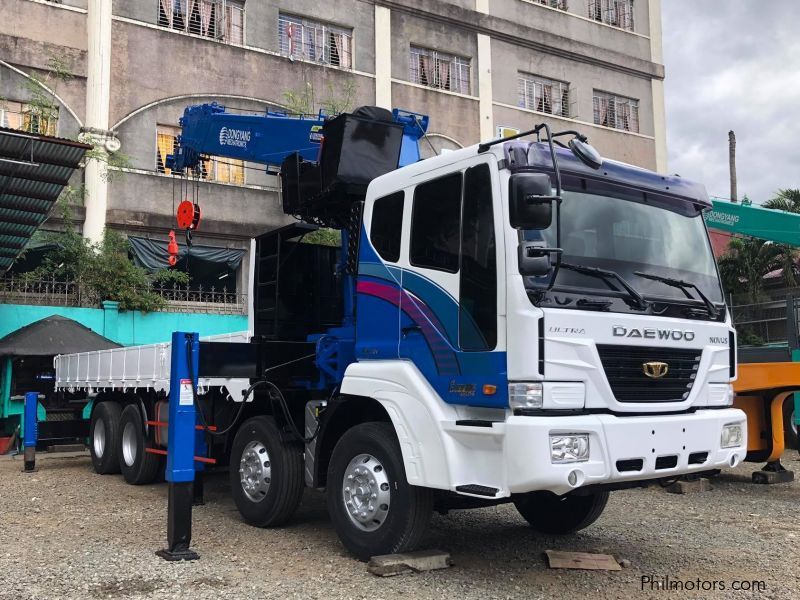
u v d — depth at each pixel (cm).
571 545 652
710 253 609
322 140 724
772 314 1916
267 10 2109
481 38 2488
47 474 1118
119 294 1747
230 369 709
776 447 979
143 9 1923
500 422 487
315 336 756
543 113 2630
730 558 609
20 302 1664
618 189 561
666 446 507
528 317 475
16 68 1775
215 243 2003
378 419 623
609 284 519
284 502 683
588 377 488
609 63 2762
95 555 603
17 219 1376
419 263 573
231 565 576
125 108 1878
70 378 1253
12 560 587
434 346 545
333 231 830
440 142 2358
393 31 2323
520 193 467
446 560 568
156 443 955
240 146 966
